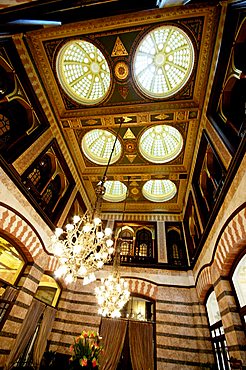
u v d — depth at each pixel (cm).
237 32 463
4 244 605
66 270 400
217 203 537
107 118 756
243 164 414
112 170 962
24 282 584
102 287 589
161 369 626
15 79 584
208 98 613
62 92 716
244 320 452
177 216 1058
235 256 492
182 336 679
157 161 906
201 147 707
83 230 443
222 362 561
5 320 518
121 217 1098
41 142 674
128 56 624
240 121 502
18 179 540
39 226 651
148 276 832
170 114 716
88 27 571
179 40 649
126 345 704
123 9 280
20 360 577
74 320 749
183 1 330
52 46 614
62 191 852
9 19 262
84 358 390
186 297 763
